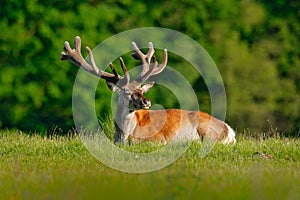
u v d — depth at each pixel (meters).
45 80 57.06
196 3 58.62
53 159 35.44
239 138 46.31
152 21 58.19
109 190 25.95
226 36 58.84
